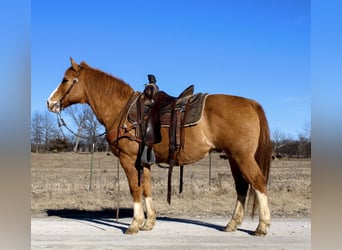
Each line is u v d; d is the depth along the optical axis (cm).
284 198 1116
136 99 689
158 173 1872
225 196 1163
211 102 646
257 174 620
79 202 1091
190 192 1217
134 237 655
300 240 620
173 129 641
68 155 3269
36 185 1397
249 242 607
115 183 1379
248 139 620
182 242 610
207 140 640
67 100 742
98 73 738
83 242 618
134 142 668
